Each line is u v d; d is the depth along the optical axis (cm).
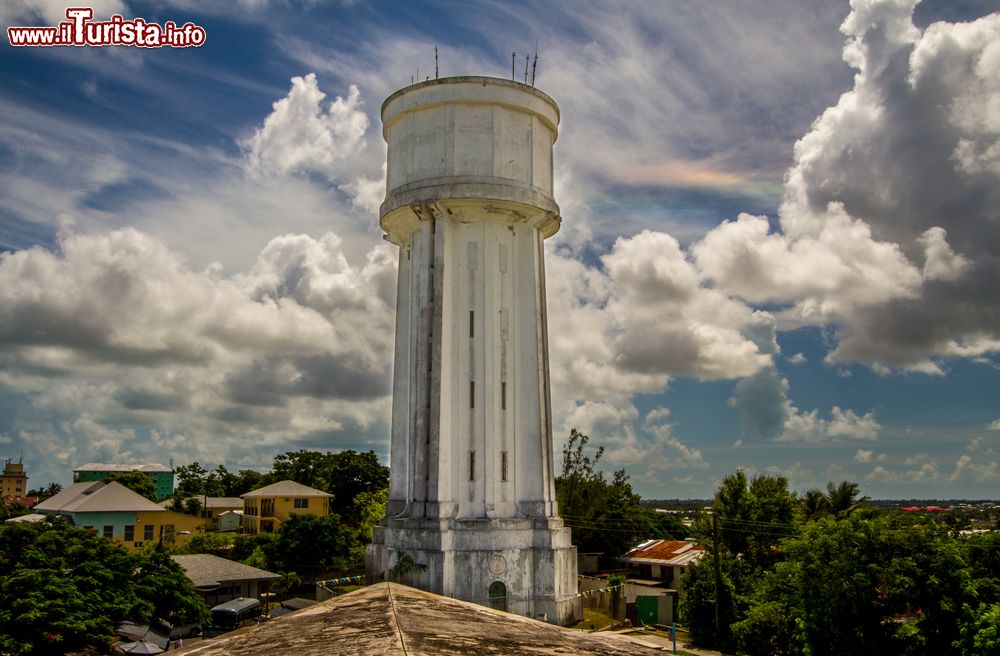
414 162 3919
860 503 6462
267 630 1036
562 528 3625
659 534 9019
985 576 3341
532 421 3750
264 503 9619
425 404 3603
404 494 3816
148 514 8144
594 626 4322
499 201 3759
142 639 4266
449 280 3762
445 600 1455
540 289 3931
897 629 3391
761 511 6222
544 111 4006
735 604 4841
